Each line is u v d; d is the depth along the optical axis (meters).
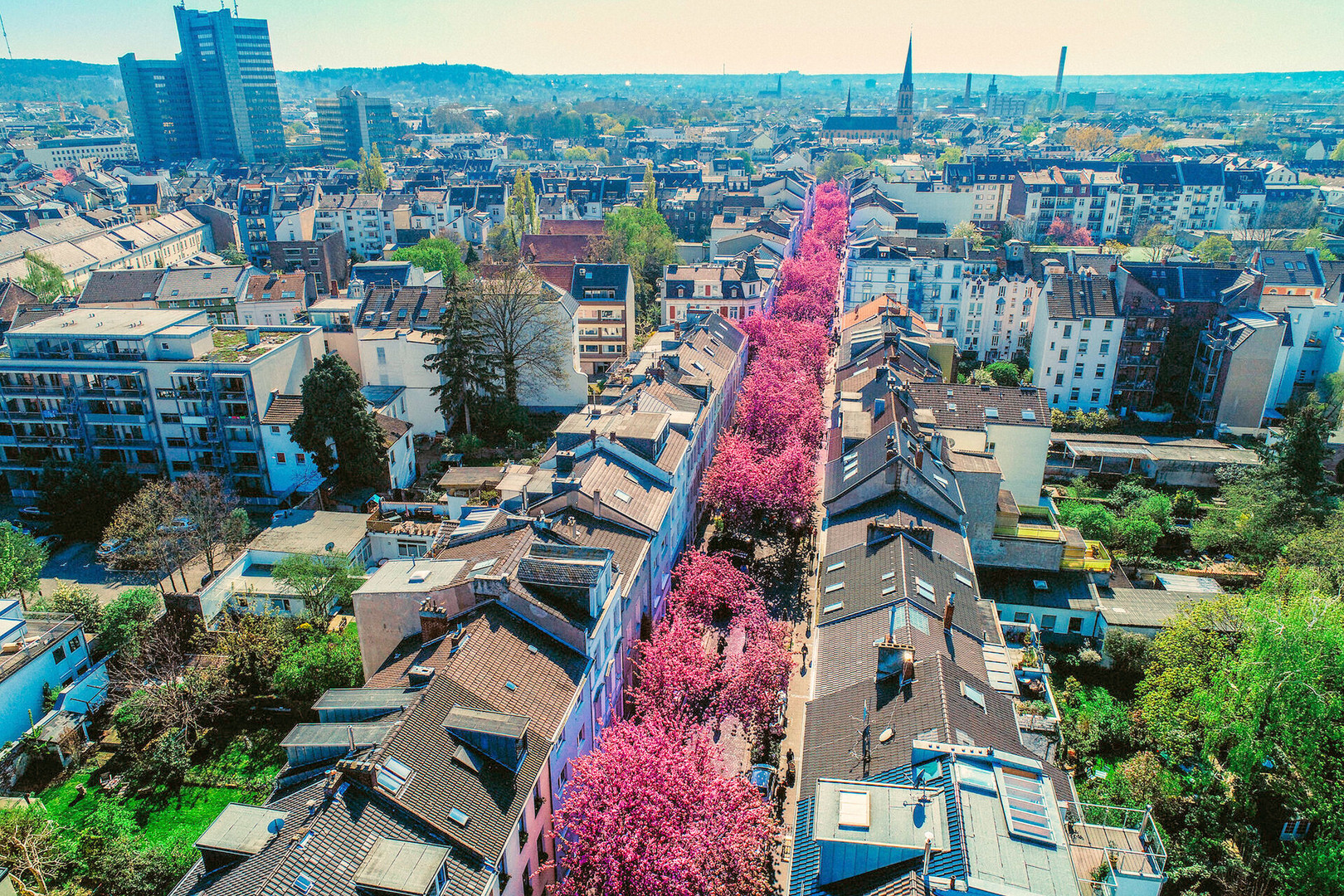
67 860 51.12
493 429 120.62
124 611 73.31
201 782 61.69
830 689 50.78
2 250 178.75
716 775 49.19
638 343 148.50
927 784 39.97
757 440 96.69
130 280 152.75
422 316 127.19
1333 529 78.88
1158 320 123.62
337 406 94.81
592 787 45.78
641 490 73.31
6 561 75.31
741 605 70.75
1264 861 51.44
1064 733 60.69
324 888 36.53
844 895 37.41
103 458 103.81
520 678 50.59
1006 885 33.81
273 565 81.19
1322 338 127.94
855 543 63.91
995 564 78.38
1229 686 56.53
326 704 47.22
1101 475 107.75
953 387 92.62
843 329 133.50
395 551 87.00
